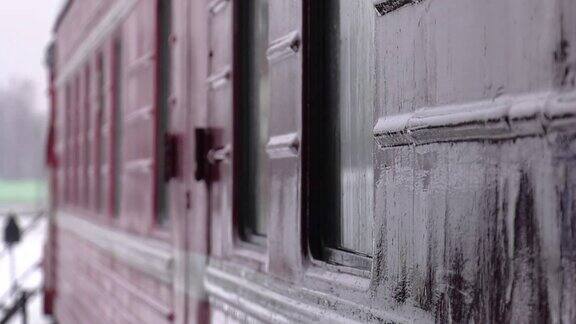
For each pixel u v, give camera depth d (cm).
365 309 195
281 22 256
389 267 183
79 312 765
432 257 165
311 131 239
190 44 371
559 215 131
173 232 398
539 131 135
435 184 164
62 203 926
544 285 134
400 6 178
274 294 259
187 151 373
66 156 894
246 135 309
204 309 346
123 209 536
